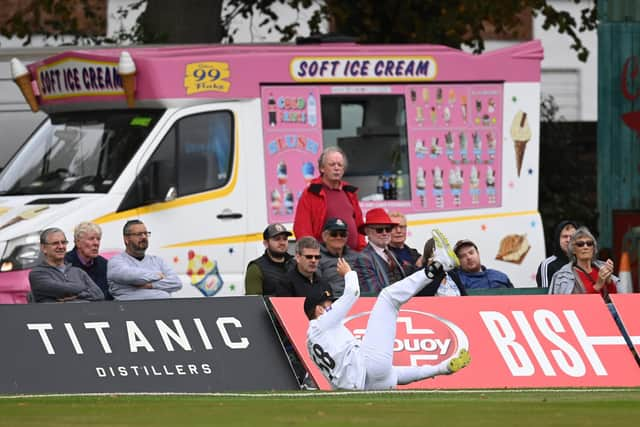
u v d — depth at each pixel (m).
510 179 59.03
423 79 57.91
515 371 41.25
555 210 82.50
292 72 56.22
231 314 40.59
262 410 31.73
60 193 54.72
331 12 80.88
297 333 40.59
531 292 48.91
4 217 52.84
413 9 80.12
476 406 32.62
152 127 54.72
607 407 32.41
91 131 55.75
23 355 38.88
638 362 41.97
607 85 72.62
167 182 54.44
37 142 56.88
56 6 83.31
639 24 72.75
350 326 41.53
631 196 72.62
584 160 85.81
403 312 41.59
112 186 54.06
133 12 95.06
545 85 127.56
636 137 72.56
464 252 51.00
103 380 39.03
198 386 39.50
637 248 67.56
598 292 46.66
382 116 57.34
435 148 57.94
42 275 48.12
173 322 40.09
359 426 28.62
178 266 54.44
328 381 39.38
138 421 29.66
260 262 49.03
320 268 48.22
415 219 57.44
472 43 83.56
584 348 41.94
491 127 58.84
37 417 30.59
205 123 55.25
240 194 55.38
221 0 75.00
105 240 53.31
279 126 55.97
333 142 56.69
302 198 51.91
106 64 54.84
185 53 55.28
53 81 56.72
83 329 39.47
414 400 34.38
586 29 88.12
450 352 41.44
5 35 83.88
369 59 57.12
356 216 52.59
